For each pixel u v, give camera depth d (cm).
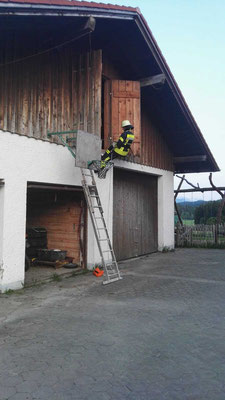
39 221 952
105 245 888
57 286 675
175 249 1335
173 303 552
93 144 755
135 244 1092
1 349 379
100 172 830
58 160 750
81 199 866
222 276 770
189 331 430
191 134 1178
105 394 289
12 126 649
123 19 757
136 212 1106
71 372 326
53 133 723
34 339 405
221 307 530
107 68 929
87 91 802
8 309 523
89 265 845
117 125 905
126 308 525
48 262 855
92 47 855
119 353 367
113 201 991
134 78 1003
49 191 866
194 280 727
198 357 358
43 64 731
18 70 672
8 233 630
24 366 339
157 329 437
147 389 297
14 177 646
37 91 711
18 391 293
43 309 523
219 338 408
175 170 1455
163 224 1227
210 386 301
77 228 880
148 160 1131
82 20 665
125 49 907
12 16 566
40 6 568
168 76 962
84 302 560
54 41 725
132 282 711
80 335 417
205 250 1297
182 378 315
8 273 629
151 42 867
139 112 928
